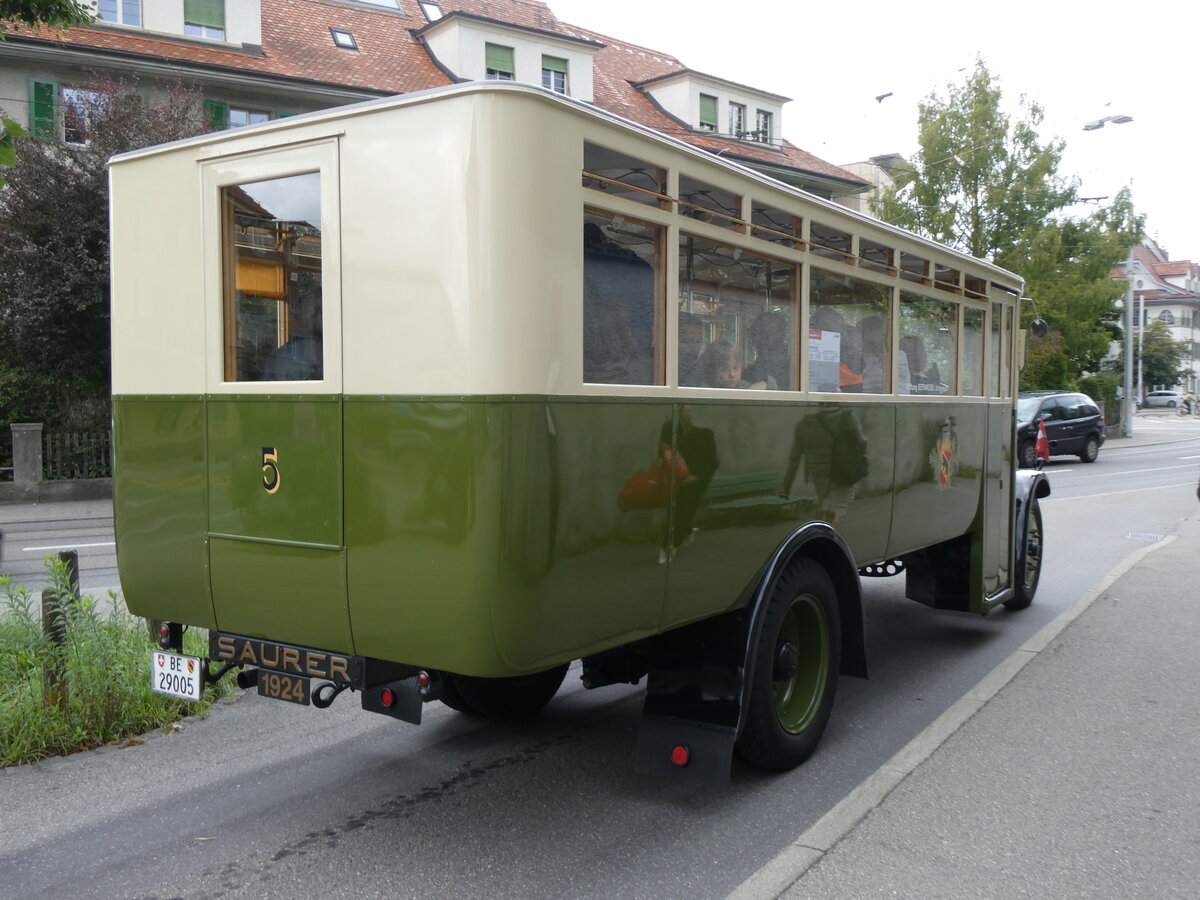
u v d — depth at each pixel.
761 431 4.15
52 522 13.63
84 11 10.17
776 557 4.21
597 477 3.29
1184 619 7.43
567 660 3.23
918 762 4.52
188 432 3.78
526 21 29.02
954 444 6.14
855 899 3.26
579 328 3.23
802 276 4.50
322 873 3.47
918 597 6.71
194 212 3.75
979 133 28.27
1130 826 3.84
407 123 3.19
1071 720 5.14
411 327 3.18
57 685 4.76
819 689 4.62
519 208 3.04
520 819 3.94
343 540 3.37
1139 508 15.09
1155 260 99.06
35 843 3.71
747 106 32.00
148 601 4.00
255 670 3.79
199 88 17.81
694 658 4.02
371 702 3.57
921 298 5.76
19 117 19.61
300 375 3.50
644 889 3.36
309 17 25.28
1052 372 31.28
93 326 16.55
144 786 4.26
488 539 3.03
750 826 3.88
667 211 3.62
